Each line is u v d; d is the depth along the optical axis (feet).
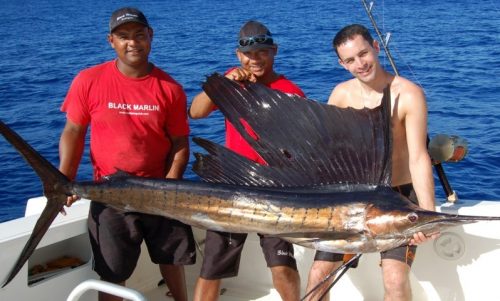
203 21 94.43
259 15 98.73
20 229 9.04
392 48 52.54
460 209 9.66
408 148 8.93
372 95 9.30
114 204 8.26
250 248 11.30
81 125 9.77
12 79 47.03
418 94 8.93
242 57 9.84
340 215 7.43
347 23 77.41
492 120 27.25
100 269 9.57
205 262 9.99
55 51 65.72
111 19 9.43
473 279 9.71
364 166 7.66
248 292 11.35
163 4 154.51
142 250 11.16
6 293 8.82
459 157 9.87
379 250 7.45
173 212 7.99
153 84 9.59
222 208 7.75
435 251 9.92
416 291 10.16
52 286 9.50
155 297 11.24
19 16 132.46
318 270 9.30
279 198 7.61
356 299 10.63
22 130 29.96
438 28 67.31
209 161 7.98
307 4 122.11
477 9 89.45
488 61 44.27
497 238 9.35
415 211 7.21
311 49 53.83
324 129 7.82
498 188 19.38
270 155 7.92
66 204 8.46
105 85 9.52
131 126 9.49
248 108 8.03
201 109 10.07
